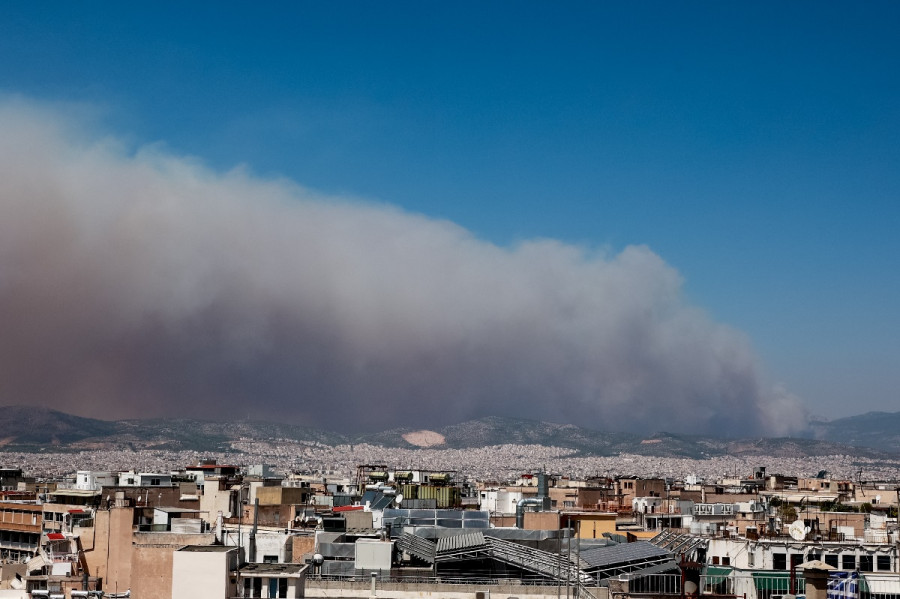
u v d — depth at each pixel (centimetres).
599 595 10144
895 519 19350
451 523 13312
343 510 16612
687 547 12669
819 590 9688
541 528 13938
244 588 8488
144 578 8756
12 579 14200
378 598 9600
